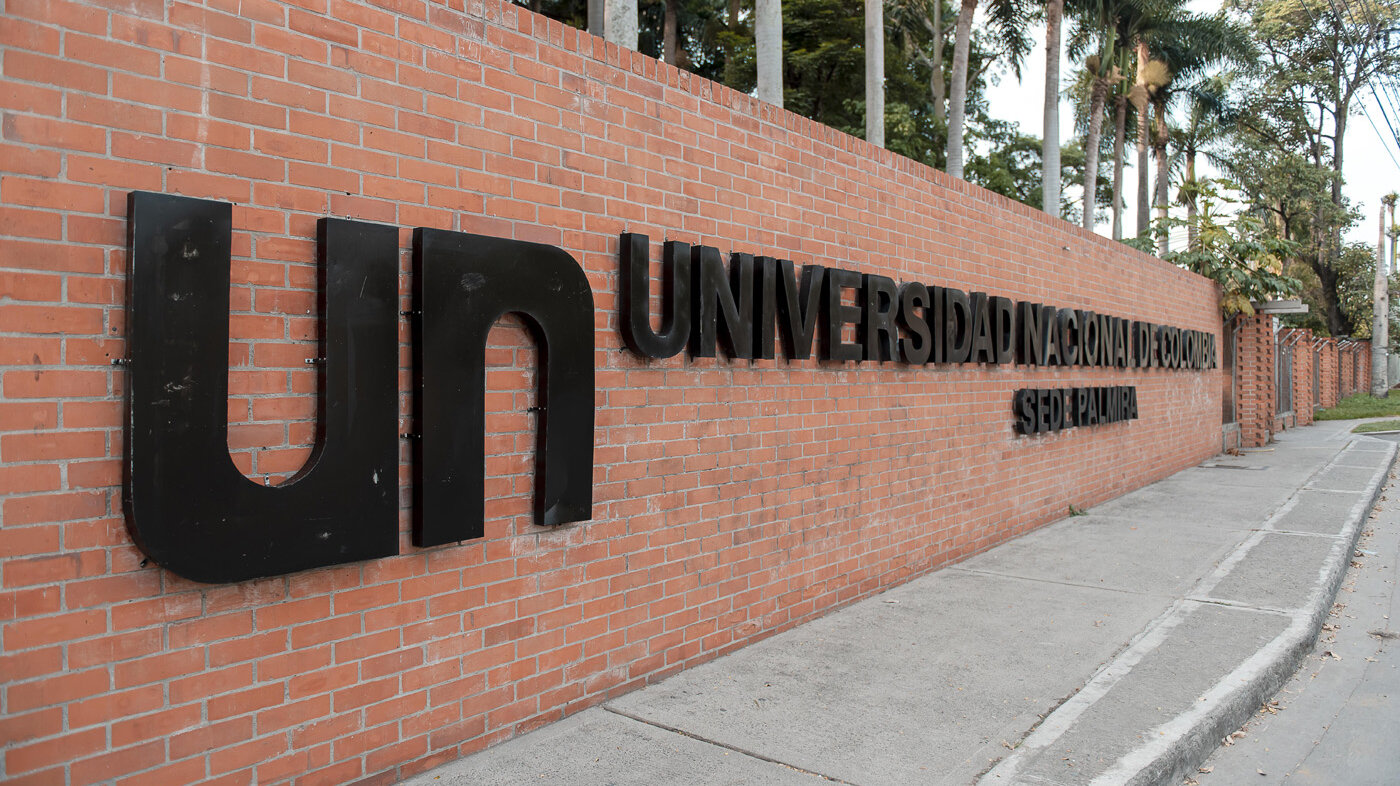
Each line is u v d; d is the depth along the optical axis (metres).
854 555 6.15
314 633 3.21
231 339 2.98
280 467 3.10
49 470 2.58
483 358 3.66
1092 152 24.94
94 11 2.67
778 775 3.54
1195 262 15.33
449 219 3.63
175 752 2.85
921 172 7.00
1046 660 4.94
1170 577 6.83
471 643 3.74
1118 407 10.69
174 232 2.74
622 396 4.43
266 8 3.06
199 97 2.89
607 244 4.34
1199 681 4.66
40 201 2.56
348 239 3.19
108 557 2.70
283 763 3.12
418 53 3.53
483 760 3.67
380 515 3.29
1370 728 4.52
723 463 5.05
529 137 3.96
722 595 5.05
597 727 4.02
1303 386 25.14
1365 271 43.28
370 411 3.25
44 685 2.58
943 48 32.50
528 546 3.98
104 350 2.68
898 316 6.62
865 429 6.27
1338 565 7.25
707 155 4.95
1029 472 8.65
